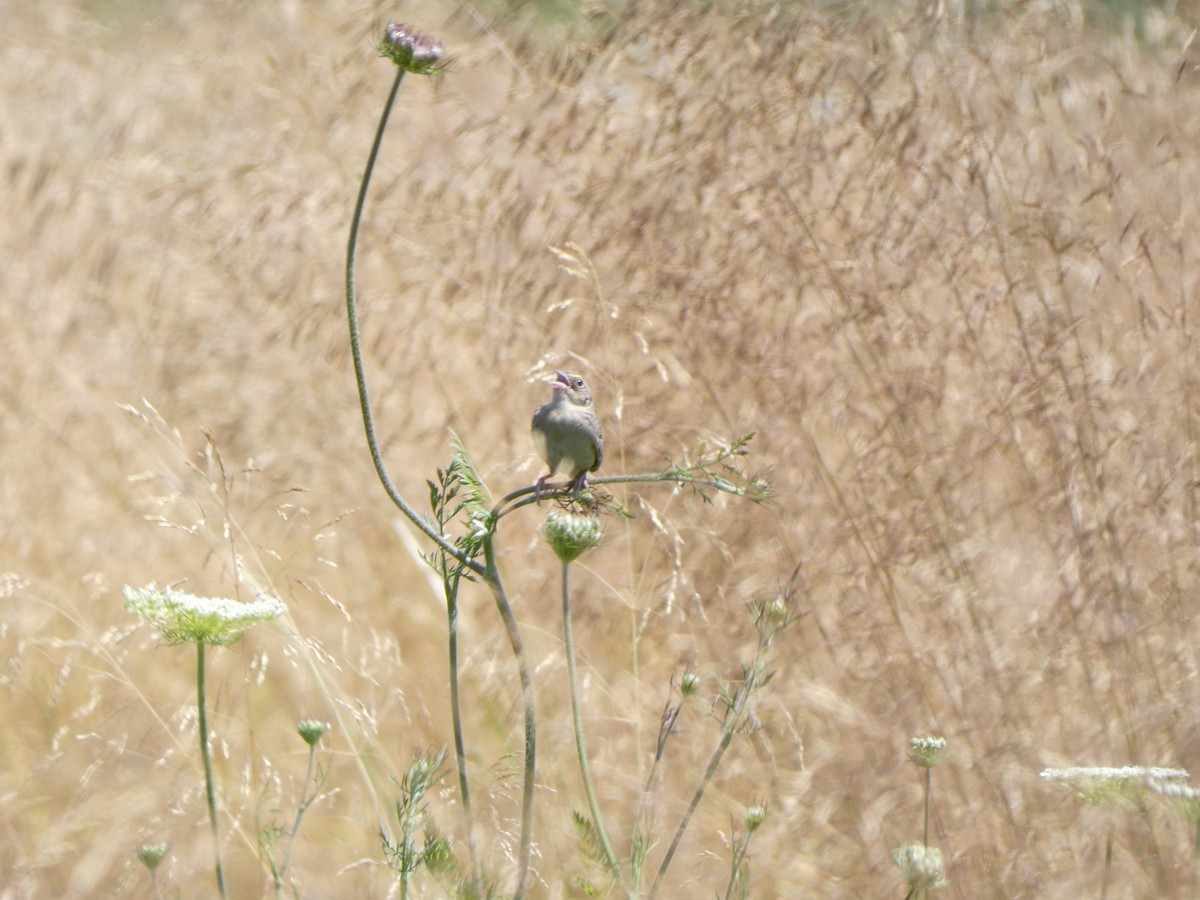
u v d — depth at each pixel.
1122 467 10.66
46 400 12.99
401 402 12.71
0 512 11.71
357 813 8.77
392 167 14.05
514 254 12.90
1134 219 11.94
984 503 10.77
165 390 12.88
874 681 9.72
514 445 12.28
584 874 6.55
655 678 10.23
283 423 12.52
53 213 14.54
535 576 11.38
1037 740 9.18
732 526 11.02
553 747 9.27
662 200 12.44
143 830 8.22
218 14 16.48
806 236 12.01
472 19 14.39
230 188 14.27
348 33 15.04
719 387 11.52
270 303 13.36
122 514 11.95
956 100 12.64
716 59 12.84
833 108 12.73
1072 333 11.33
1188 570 10.17
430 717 9.78
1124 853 8.08
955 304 11.74
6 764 9.22
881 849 8.49
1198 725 9.11
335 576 11.45
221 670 10.51
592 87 13.32
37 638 10.10
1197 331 11.49
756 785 9.09
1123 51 13.48
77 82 16.48
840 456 11.37
